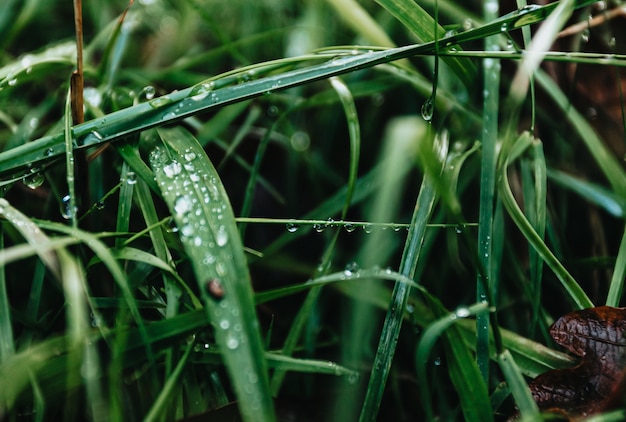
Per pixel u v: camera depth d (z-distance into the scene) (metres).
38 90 0.29
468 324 0.24
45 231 0.26
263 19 0.32
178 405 0.23
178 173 0.23
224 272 0.22
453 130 0.27
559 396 0.22
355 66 0.24
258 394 0.21
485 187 0.24
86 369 0.22
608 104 0.27
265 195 0.28
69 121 0.23
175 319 0.22
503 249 0.26
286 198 0.28
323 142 0.29
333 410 0.24
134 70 0.29
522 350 0.23
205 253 0.22
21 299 0.26
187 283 0.25
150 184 0.24
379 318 0.26
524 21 0.24
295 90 0.29
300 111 0.29
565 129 0.27
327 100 0.28
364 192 0.26
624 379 0.22
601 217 0.27
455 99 0.27
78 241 0.23
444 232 0.27
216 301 0.22
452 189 0.25
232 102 0.24
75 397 0.23
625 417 0.21
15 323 0.25
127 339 0.22
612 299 0.24
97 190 0.26
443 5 0.28
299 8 0.32
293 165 0.28
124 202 0.24
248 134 0.29
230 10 0.32
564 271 0.23
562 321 0.23
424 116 0.25
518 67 0.27
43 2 0.31
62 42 0.30
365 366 0.25
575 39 0.27
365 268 0.25
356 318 0.24
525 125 0.27
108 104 0.27
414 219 0.24
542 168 0.25
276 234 0.28
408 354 0.25
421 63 0.29
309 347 0.25
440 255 0.27
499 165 0.25
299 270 0.26
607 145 0.27
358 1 0.31
